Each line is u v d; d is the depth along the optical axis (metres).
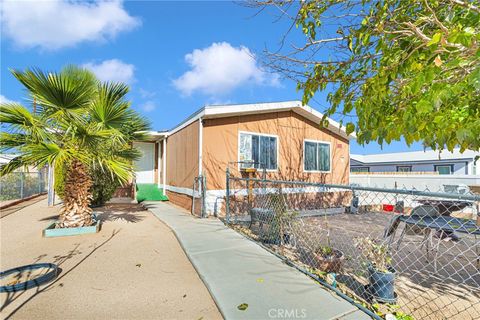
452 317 2.87
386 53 2.25
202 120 8.06
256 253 4.47
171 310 2.75
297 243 5.42
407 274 4.11
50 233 5.43
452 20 2.01
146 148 13.60
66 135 5.23
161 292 3.15
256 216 6.02
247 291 3.09
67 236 5.54
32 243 5.02
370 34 2.40
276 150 9.39
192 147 8.67
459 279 3.90
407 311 2.99
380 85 2.28
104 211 8.86
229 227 6.39
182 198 9.64
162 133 11.51
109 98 5.72
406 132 2.28
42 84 4.89
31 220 7.13
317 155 10.56
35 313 2.67
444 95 1.75
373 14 2.57
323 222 8.16
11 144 4.82
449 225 3.83
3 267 3.86
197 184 8.16
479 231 3.61
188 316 2.64
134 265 3.99
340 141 11.47
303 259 4.41
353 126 2.78
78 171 5.84
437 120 1.99
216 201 8.04
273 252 4.53
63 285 3.30
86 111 5.58
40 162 4.66
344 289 3.30
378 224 7.86
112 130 5.50
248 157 8.75
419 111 1.83
